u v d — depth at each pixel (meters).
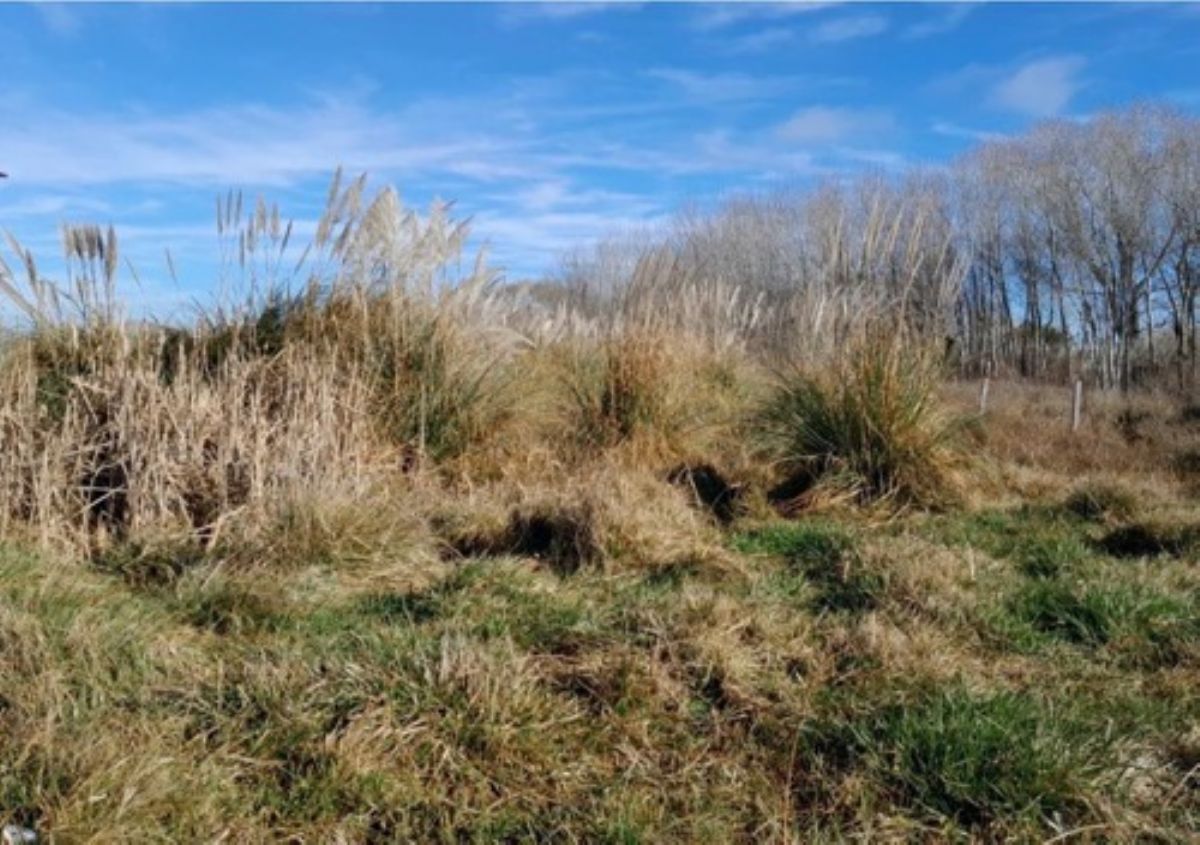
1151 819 2.73
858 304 7.63
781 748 3.15
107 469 5.48
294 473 5.32
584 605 4.28
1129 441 12.65
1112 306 34.16
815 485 6.63
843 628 4.06
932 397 7.09
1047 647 4.07
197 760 2.85
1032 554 5.43
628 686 3.41
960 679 3.52
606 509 5.21
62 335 6.36
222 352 6.84
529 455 7.14
